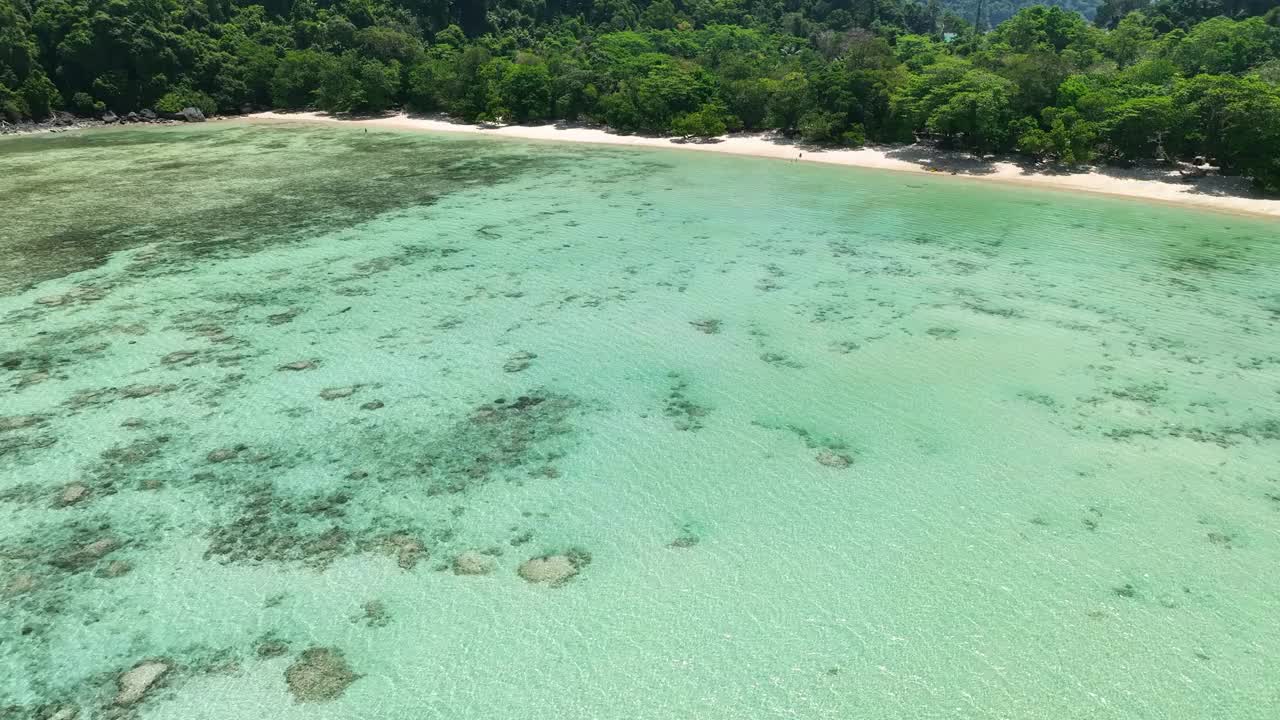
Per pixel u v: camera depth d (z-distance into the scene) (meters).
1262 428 22.39
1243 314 30.47
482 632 15.40
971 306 31.33
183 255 36.53
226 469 20.31
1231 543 17.69
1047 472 20.36
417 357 26.55
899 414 23.20
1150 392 24.44
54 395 23.69
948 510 18.89
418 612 15.85
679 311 30.61
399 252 37.47
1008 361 26.52
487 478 20.12
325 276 34.06
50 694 13.98
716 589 16.47
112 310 29.95
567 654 14.92
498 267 35.56
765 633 15.38
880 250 38.69
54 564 16.97
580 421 22.80
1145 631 15.34
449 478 20.11
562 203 47.84
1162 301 31.88
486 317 29.92
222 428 22.12
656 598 16.23
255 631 15.34
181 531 18.03
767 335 28.50
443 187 52.22
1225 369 25.97
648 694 14.11
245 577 16.69
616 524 18.47
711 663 14.75
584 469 20.55
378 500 19.20
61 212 43.81
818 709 13.80
